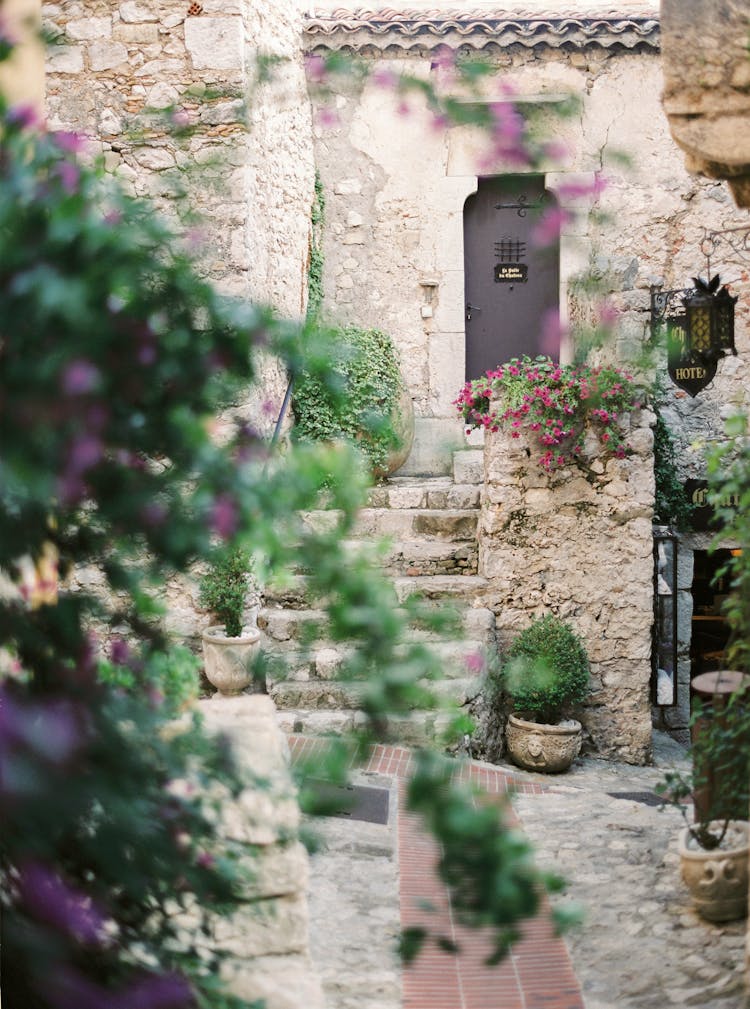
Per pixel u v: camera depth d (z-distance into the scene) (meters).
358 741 1.41
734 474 4.40
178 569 1.58
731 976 3.98
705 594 10.30
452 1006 3.91
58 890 1.45
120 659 1.68
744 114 3.24
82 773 1.46
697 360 7.32
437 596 8.02
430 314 9.77
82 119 7.30
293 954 2.65
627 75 9.36
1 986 1.52
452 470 9.74
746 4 3.21
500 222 9.85
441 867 1.24
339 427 8.51
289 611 7.86
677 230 9.38
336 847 5.42
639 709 7.94
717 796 4.49
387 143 9.64
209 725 1.95
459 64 1.91
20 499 1.50
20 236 1.48
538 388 7.71
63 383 1.40
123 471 1.54
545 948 4.38
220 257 7.10
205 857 1.64
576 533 7.91
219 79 7.22
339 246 9.80
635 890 4.91
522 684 1.56
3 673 1.58
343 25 9.11
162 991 1.51
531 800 6.44
